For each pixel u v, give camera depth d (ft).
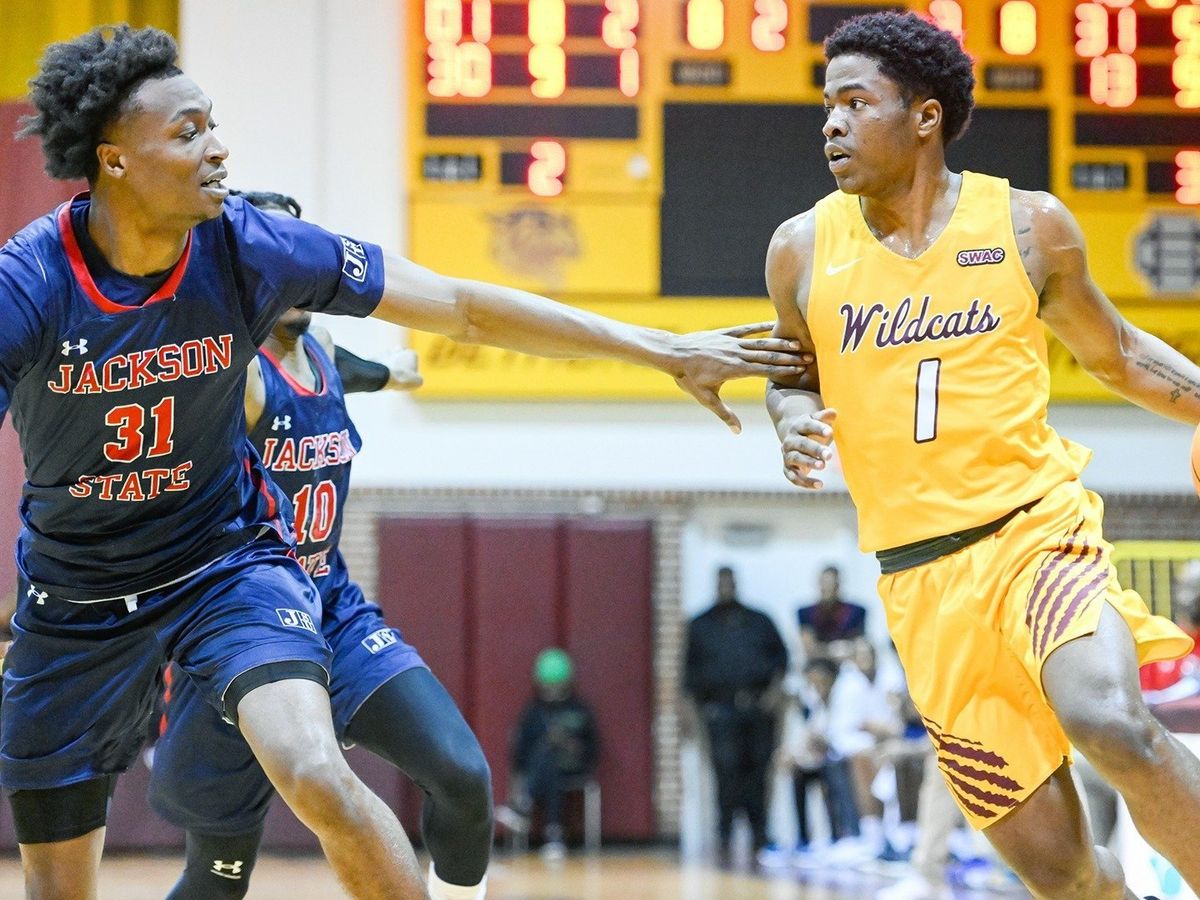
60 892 14.35
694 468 47.21
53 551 13.32
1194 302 44.50
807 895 35.27
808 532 47.34
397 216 46.34
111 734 13.94
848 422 14.03
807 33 44.39
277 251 12.84
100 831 14.42
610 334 14.53
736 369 14.65
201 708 15.92
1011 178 44.14
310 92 46.42
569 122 44.32
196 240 12.52
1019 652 12.96
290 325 16.38
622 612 46.34
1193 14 44.14
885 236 14.03
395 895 11.59
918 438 13.60
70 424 12.53
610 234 44.42
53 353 12.15
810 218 14.43
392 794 43.57
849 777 42.68
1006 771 13.35
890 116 13.67
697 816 46.42
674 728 46.70
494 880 38.32
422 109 44.32
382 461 46.91
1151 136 44.24
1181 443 47.03
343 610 16.79
